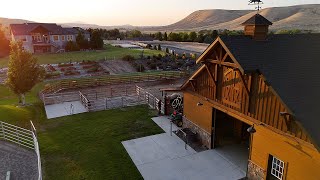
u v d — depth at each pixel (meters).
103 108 24.27
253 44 12.47
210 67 14.73
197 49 75.38
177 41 103.06
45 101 26.53
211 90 15.09
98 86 34.12
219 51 13.46
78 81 35.25
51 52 65.31
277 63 11.50
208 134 15.98
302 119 9.29
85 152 15.66
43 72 26.41
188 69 48.00
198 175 13.30
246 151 15.66
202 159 14.83
